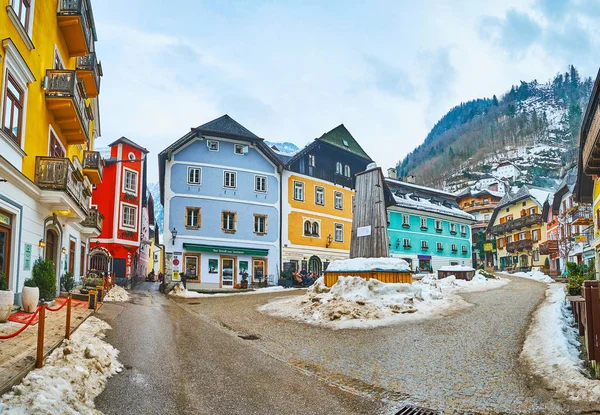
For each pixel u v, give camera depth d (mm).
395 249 48688
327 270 19656
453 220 56938
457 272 32281
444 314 15242
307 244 37844
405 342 11484
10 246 12398
